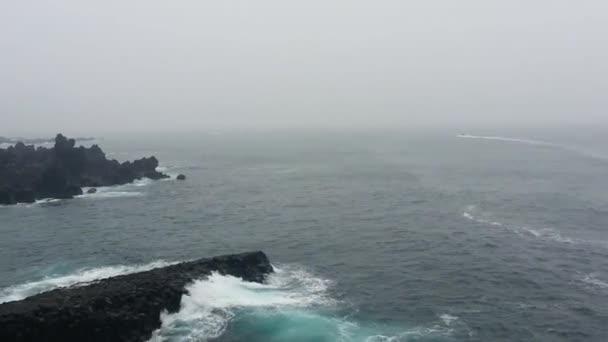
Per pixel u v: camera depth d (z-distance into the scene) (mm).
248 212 75438
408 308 36500
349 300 38125
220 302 36438
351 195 88688
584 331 32344
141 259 50438
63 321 29609
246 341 31391
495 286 40688
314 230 62188
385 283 41938
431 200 80750
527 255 48969
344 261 48625
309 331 32594
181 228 64812
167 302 34188
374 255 50438
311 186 101938
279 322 33938
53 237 60188
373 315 35250
